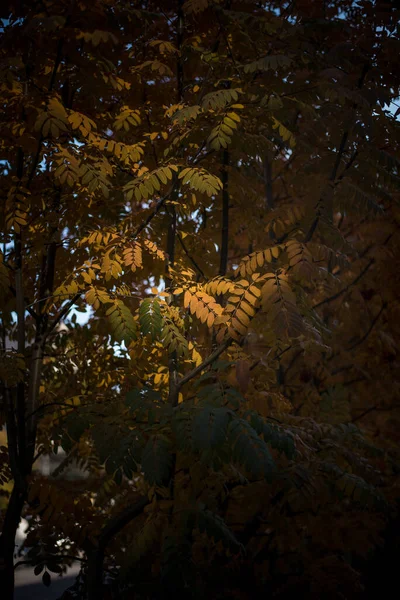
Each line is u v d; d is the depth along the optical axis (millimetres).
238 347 2721
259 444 2227
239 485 3139
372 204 3191
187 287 2734
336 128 3117
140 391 2600
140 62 3307
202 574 2848
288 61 2699
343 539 3289
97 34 2459
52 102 2490
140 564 2803
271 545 3273
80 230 3273
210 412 2307
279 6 3768
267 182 4902
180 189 3332
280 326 2318
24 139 2670
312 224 3107
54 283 3533
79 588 3035
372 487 2879
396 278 4910
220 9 3053
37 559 2828
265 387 3189
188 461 2768
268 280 2436
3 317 3350
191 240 3699
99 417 2646
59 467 3684
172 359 2967
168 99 3305
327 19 3174
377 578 4293
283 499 3227
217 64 3146
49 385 3611
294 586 3033
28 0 2541
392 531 3807
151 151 3260
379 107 3143
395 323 5062
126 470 2336
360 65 2963
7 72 2410
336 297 4871
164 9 3303
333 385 4941
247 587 3012
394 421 4660
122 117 2865
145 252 3029
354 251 3434
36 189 3059
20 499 2867
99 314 3426
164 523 2631
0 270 2488
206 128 2963
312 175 3449
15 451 2887
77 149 2840
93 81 2812
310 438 2969
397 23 2865
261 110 3092
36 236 3043
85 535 2707
